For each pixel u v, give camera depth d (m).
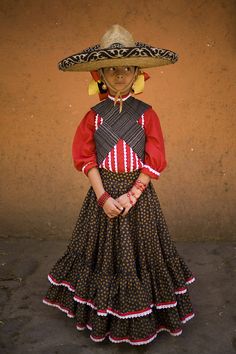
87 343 2.70
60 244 3.95
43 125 3.86
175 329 2.67
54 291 2.86
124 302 2.54
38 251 3.82
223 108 3.74
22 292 3.23
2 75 3.79
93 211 2.64
